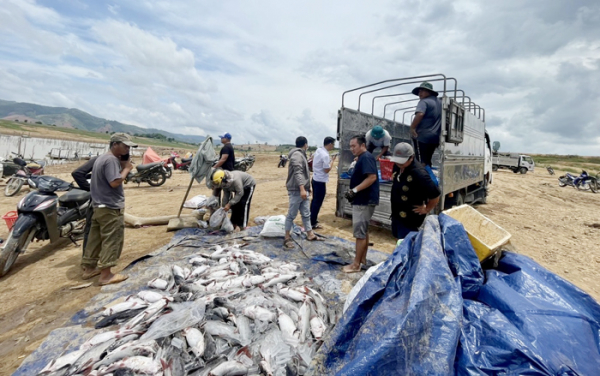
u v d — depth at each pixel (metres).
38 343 2.72
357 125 7.67
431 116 5.86
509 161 30.02
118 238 3.79
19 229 4.21
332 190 12.91
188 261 4.39
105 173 3.61
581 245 6.21
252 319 2.87
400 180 3.91
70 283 3.85
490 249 2.83
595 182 16.73
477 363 1.83
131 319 2.87
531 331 2.00
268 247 5.05
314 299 3.20
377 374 1.63
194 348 2.46
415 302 1.88
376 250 5.07
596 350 1.98
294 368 2.32
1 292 3.70
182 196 10.16
